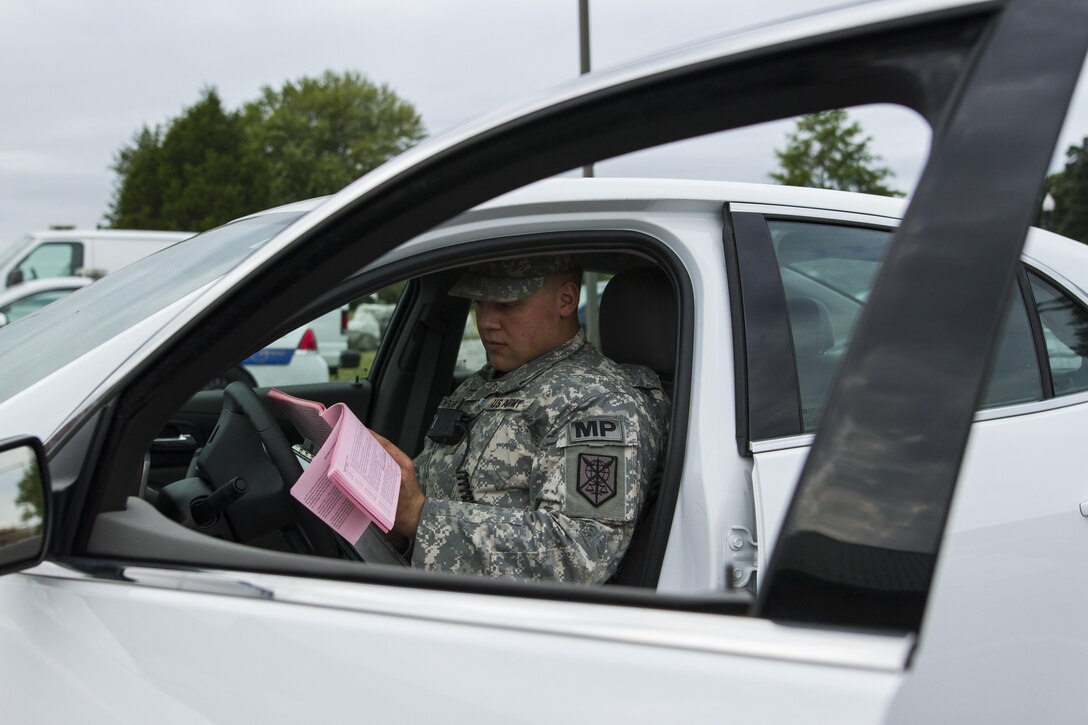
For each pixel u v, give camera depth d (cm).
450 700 95
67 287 918
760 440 154
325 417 150
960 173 85
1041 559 156
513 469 186
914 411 82
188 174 5409
